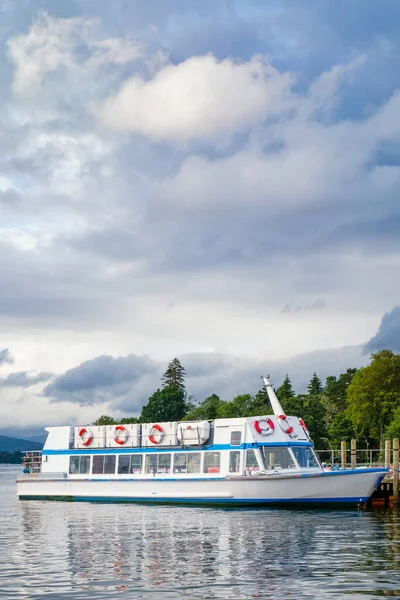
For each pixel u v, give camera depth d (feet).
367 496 149.28
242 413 444.96
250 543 103.40
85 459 180.75
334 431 392.68
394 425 317.83
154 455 169.07
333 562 87.61
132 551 98.32
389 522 127.65
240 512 145.38
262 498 151.43
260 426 157.28
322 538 107.76
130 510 153.69
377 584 75.20
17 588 75.97
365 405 356.59
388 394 351.25
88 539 110.63
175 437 166.81
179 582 77.82
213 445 161.27
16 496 234.58
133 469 171.63
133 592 73.56
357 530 116.78
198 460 162.40
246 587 74.95
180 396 566.77
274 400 162.09
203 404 528.22
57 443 186.91
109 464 176.14
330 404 471.21
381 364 358.43
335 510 148.15
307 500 149.38
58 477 183.73
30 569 86.38
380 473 149.59
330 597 69.97
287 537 109.09
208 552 96.27
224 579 78.95
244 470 155.33
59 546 104.37
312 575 80.18
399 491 164.25
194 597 71.05
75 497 180.14
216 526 123.03
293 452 158.10
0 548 103.24
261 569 84.02
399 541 104.42
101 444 179.73
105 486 174.70
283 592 72.43
